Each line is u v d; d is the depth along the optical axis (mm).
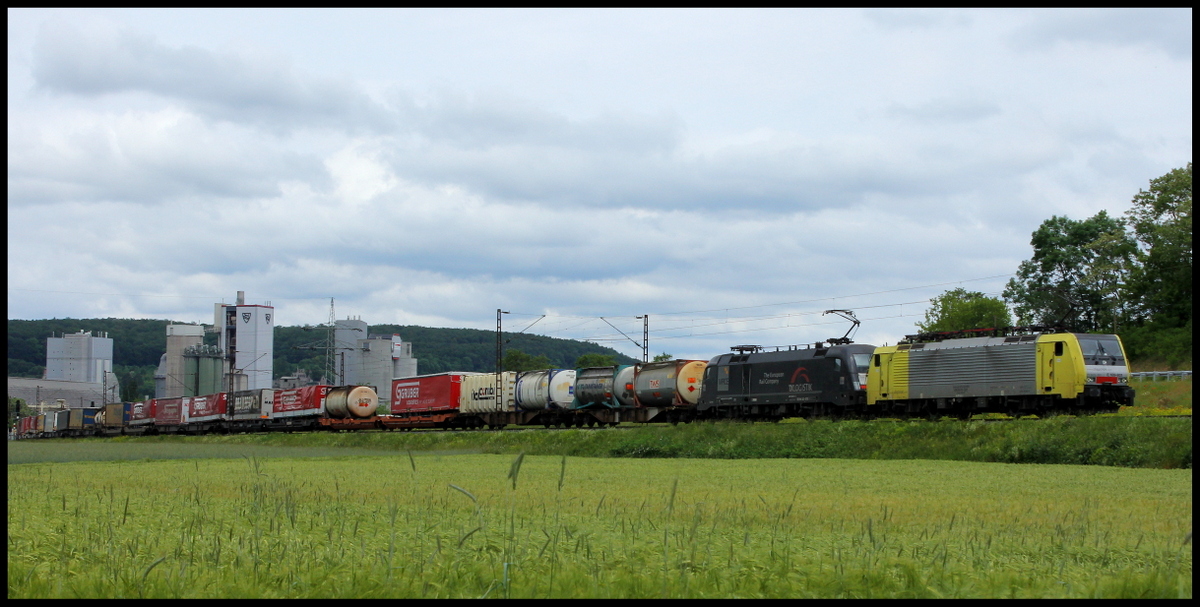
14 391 165500
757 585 8742
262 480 24328
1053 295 83375
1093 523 14414
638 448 42469
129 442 82812
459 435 54312
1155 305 77562
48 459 40094
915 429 36688
